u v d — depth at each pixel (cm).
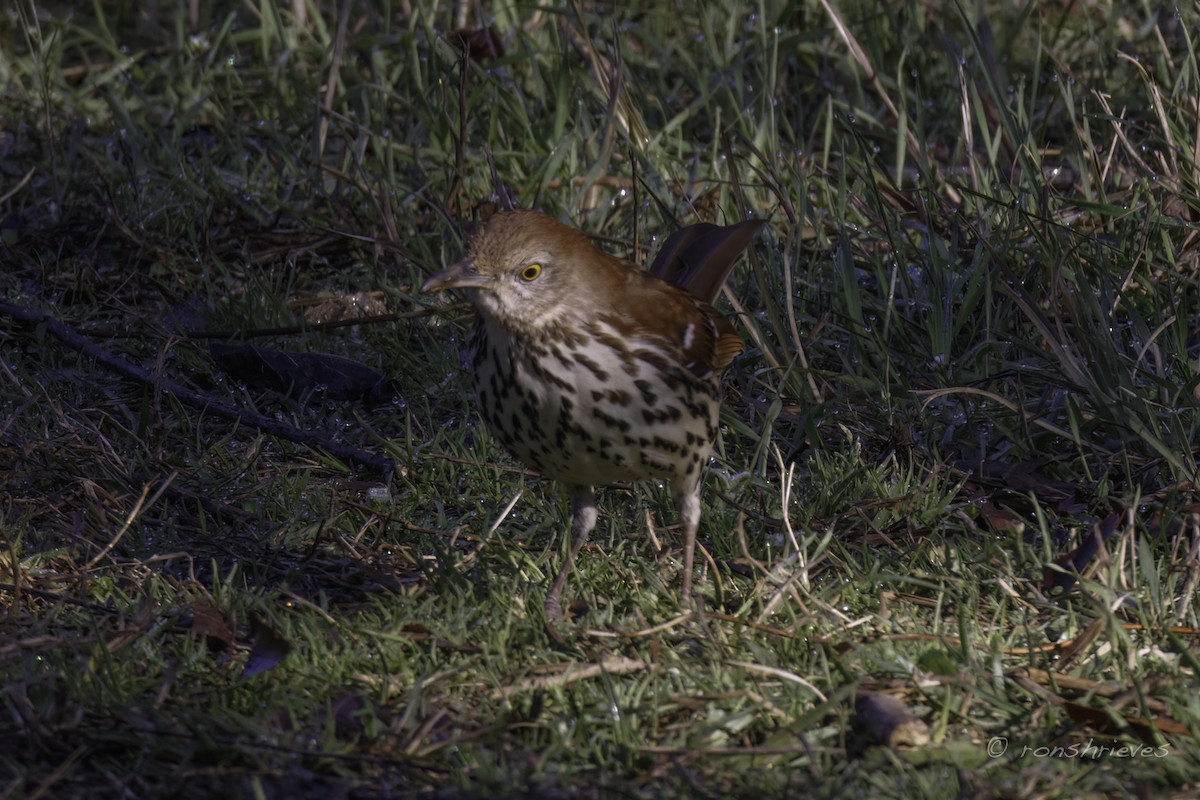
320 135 1423
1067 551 875
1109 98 1452
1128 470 926
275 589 851
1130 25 1672
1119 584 808
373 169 1485
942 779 648
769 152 1380
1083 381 978
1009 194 1271
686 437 800
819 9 1678
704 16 1570
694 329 807
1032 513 943
